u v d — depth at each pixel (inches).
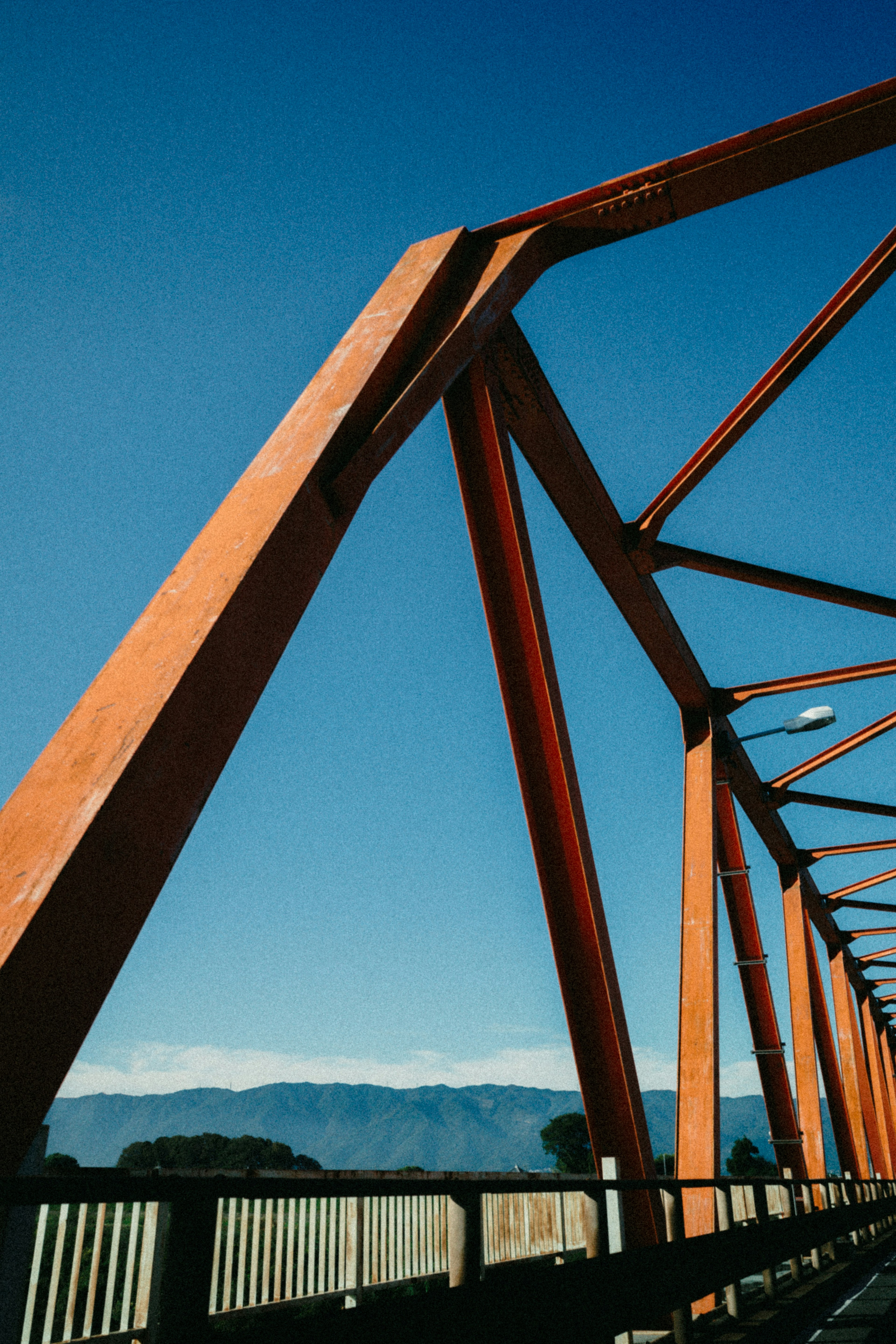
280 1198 121.5
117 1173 227.3
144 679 195.8
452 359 348.8
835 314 502.3
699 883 732.0
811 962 1314.0
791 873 1294.3
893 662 784.9
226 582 217.9
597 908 401.4
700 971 687.1
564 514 604.4
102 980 163.6
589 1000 391.9
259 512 240.8
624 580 658.2
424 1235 364.2
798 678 822.5
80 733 187.0
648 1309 232.5
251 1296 274.4
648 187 428.5
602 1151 379.6
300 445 268.2
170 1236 106.0
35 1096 150.1
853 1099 1574.8
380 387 303.1
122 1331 227.1
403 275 381.7
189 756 190.4
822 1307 431.5
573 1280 195.9
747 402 555.5
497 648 417.1
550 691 411.2
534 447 534.3
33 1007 150.6
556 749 408.2
